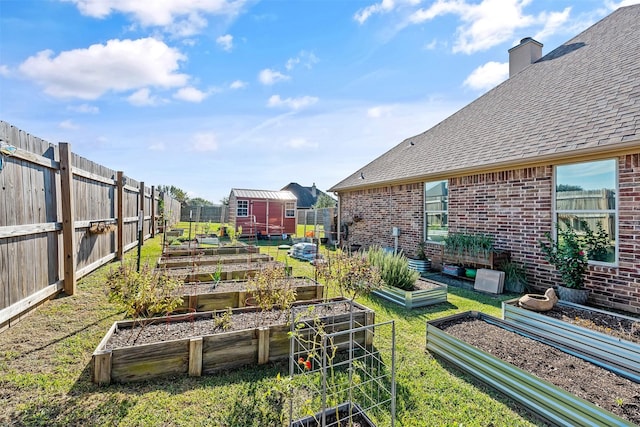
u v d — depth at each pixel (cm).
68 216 485
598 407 217
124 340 309
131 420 231
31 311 413
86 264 584
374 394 271
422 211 891
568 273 534
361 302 544
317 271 520
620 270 497
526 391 256
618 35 765
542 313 419
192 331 336
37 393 257
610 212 514
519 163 611
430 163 885
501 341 339
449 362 327
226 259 748
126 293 332
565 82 754
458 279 711
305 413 229
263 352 318
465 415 248
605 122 530
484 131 828
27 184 397
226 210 2323
